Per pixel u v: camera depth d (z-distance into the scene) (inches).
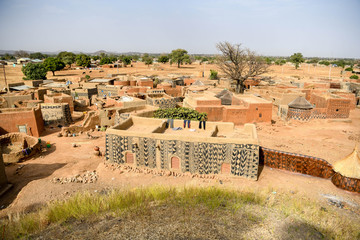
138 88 1966.0
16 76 3528.5
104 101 1726.1
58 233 350.6
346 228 395.5
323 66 6569.9
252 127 809.5
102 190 622.5
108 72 4500.5
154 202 450.6
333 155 886.4
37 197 590.9
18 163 838.5
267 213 416.2
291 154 735.7
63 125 1357.0
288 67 6043.3
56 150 965.2
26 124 1113.4
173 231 342.0
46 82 2439.7
